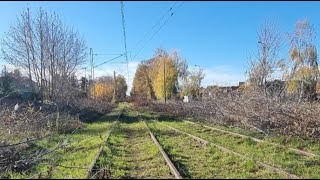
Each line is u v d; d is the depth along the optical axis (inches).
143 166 466.0
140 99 3184.1
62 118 1037.8
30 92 1600.6
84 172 408.8
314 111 695.1
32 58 1574.8
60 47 1657.2
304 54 1267.2
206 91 1456.7
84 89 2652.6
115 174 409.4
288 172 403.9
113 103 3324.3
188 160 499.2
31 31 1571.1
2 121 714.8
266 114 781.9
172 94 3459.6
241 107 885.8
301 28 1286.9
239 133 789.2
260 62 1117.1
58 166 448.1
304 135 674.2
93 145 652.7
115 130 957.8
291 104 781.9
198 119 1279.5
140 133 896.9
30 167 447.8
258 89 932.6
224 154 538.3
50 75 1612.9
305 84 1237.7
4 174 418.3
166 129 984.3
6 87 1430.9
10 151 465.4
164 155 508.4
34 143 642.2
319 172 415.8
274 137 691.4
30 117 842.8
